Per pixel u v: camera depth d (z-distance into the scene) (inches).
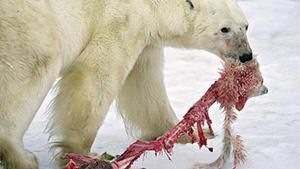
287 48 675.4
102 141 429.7
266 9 819.4
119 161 335.9
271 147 402.3
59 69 362.0
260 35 719.7
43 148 411.8
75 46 376.8
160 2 399.2
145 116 441.7
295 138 420.2
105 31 378.6
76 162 341.1
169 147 347.3
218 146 414.0
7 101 337.1
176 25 406.3
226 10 405.4
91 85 373.7
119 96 441.4
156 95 439.5
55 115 382.3
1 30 334.0
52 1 362.6
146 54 423.2
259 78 364.8
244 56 404.5
